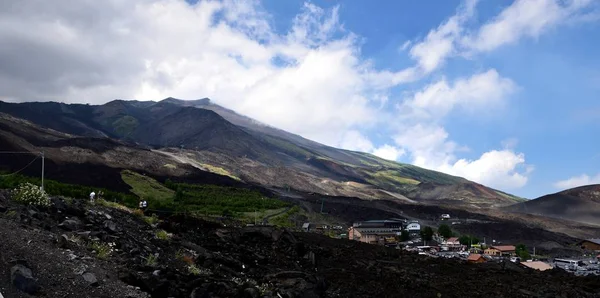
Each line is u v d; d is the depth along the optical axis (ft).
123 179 564.30
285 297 81.00
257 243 151.23
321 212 653.71
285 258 141.08
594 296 163.94
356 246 228.84
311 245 187.93
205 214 335.88
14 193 76.13
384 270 166.30
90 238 65.67
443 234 590.55
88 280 49.70
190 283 62.95
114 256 62.90
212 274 78.13
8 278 43.39
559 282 190.90
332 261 162.71
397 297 123.85
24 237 54.70
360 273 148.87
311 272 131.95
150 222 107.96
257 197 510.58
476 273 200.13
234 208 396.37
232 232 145.69
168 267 69.41
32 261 48.67
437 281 164.96
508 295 151.33
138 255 68.39
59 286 46.29
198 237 118.93
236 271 92.43
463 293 147.02
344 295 112.06
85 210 83.97
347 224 586.45
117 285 52.21
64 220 71.36
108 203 111.34
